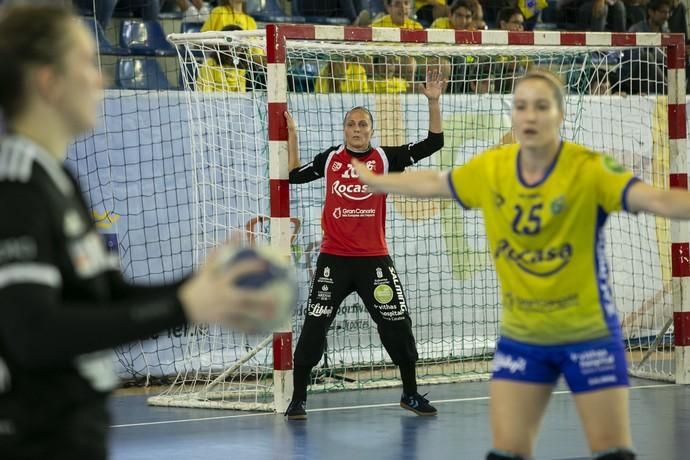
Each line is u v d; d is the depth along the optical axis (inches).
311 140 898.7
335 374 878.4
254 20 1091.3
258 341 877.2
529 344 358.0
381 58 946.7
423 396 721.6
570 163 352.8
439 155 944.3
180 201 868.6
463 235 962.1
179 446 612.7
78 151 836.0
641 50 905.5
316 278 710.5
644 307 1029.2
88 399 188.1
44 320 165.6
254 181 878.4
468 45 773.3
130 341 169.0
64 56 184.5
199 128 825.5
